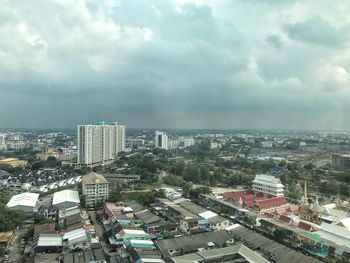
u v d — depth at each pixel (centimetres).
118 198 18675
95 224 15162
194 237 12256
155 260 9969
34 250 11212
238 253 10519
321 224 13650
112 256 11144
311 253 11575
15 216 14575
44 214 16138
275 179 19712
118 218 13988
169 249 11231
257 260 9962
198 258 10169
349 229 12519
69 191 19875
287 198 19962
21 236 13412
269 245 11331
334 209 16325
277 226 13488
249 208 17288
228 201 18975
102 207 17588
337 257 11056
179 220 14662
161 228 13638
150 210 17112
